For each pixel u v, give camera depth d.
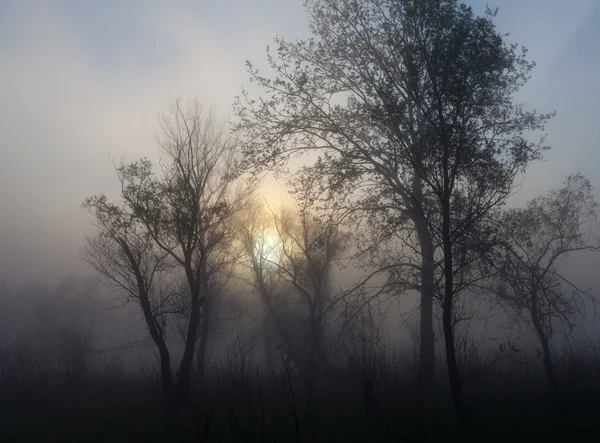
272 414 14.41
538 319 18.75
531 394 16.91
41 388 23.31
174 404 17.59
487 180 14.35
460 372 14.84
